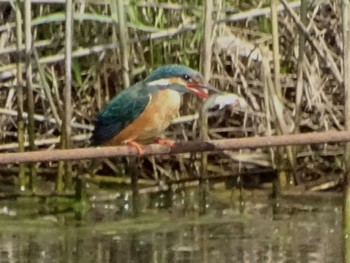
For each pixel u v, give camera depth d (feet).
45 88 41.14
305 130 44.06
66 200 40.11
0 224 36.45
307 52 43.21
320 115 43.39
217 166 43.24
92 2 42.32
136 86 32.07
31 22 41.42
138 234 34.99
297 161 43.52
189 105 43.21
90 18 41.24
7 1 41.91
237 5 44.70
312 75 43.24
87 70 43.52
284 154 42.11
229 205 39.63
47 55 44.19
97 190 41.39
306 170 43.32
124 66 39.24
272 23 40.68
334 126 43.93
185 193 41.24
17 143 43.04
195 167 42.47
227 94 32.53
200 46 42.42
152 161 42.42
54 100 43.11
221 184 41.91
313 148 43.39
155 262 31.09
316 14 44.50
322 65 43.39
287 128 42.52
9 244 33.42
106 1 42.68
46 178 42.63
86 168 42.47
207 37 38.40
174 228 35.91
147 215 38.09
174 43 43.01
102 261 31.19
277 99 41.27
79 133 43.39
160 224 36.52
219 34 43.37
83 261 31.19
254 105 43.21
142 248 32.91
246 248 32.86
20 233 35.09
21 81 41.24
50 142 42.88
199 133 41.52
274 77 41.78
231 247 32.96
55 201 40.09
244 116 43.29
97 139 32.86
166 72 31.78
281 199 40.50
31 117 40.83
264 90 41.83
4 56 44.27
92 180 42.19
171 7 42.22
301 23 39.45
